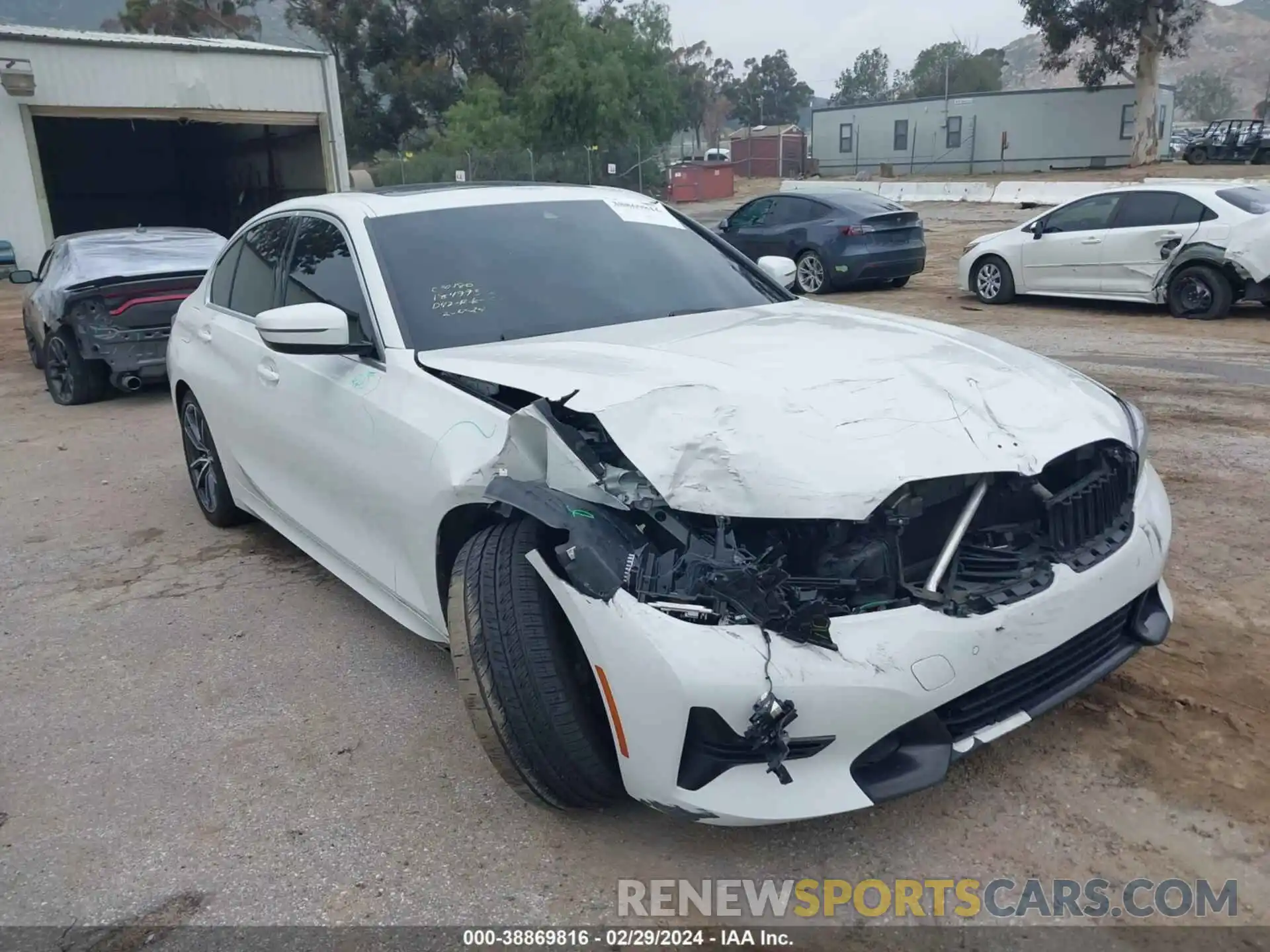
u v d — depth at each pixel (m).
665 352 3.23
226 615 4.51
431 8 55.28
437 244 3.96
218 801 3.15
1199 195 11.07
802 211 15.27
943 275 16.64
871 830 2.87
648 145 44.59
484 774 3.23
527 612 2.69
